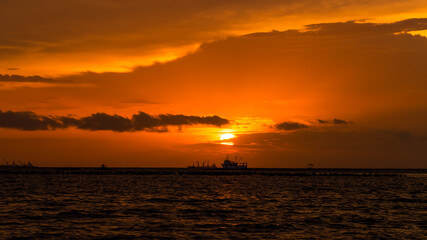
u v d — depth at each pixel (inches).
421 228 2135.8
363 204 3260.3
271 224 2244.1
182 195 4077.3
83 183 6254.9
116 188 5108.3
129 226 2181.3
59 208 2881.4
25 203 3208.7
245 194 4269.2
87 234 1979.6
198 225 2214.6
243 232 2031.3
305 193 4451.3
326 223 2282.2
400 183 6943.9
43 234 1973.4
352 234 1983.3
